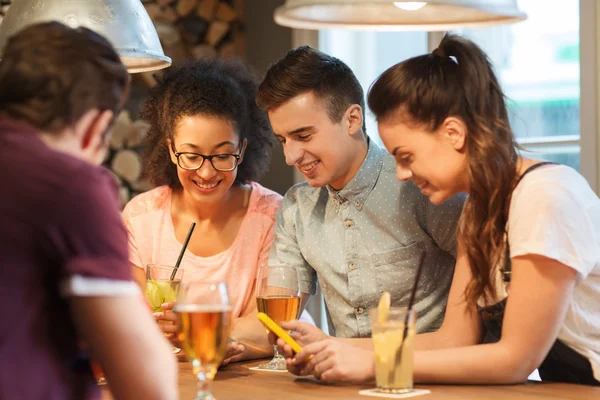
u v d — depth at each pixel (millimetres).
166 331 1925
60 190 1104
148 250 2586
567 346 1676
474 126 1650
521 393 1540
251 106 2592
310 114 2025
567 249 1574
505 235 1689
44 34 1186
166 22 4199
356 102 2127
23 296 1100
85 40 1205
